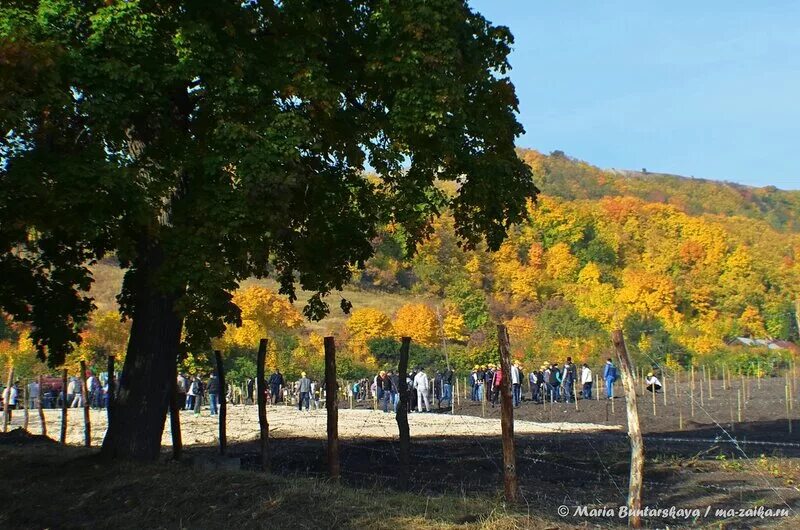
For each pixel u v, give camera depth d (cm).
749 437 2253
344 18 1532
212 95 1355
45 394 4253
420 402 3772
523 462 1688
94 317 5688
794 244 15338
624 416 3120
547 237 13575
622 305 9969
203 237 1284
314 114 1420
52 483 1354
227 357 5628
